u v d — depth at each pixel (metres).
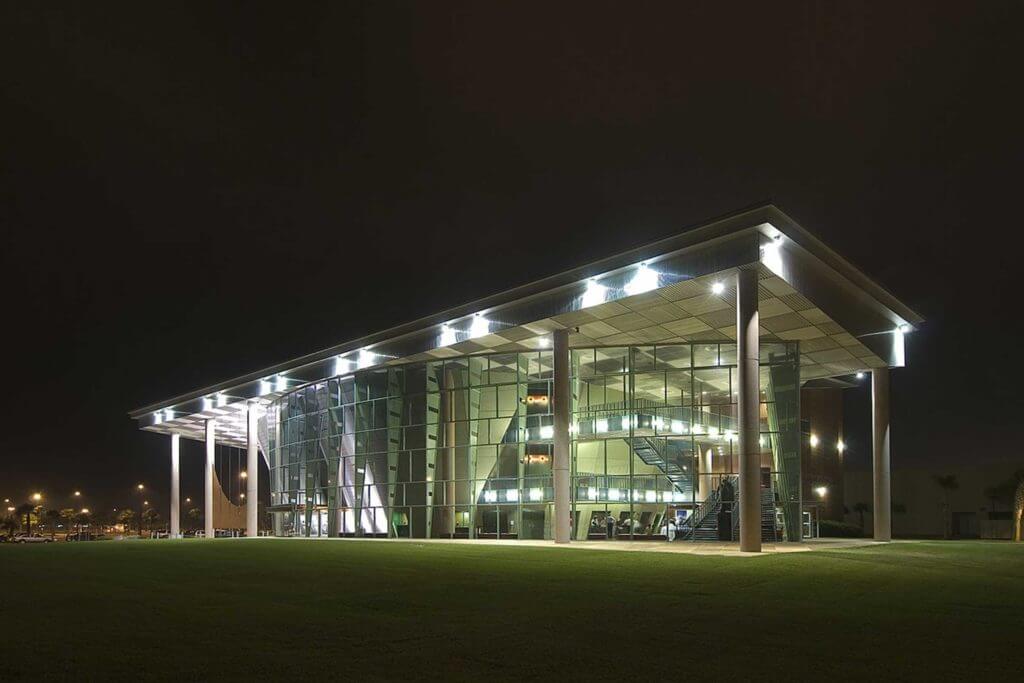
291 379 52.53
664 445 38.00
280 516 58.59
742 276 28.05
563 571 21.27
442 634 11.91
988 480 65.19
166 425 69.44
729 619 13.27
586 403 40.09
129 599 16.14
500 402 42.28
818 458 63.19
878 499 40.56
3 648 10.93
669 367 38.84
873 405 41.56
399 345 43.78
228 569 22.83
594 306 32.78
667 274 29.97
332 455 50.31
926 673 9.35
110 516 160.12
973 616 13.59
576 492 39.44
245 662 10.01
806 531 44.56
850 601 15.48
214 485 65.12
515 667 9.71
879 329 38.59
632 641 11.35
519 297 35.34
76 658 10.26
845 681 8.98
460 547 32.44
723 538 35.59
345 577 20.20
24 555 30.48
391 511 45.41
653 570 21.31
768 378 37.12
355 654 10.48
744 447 27.44
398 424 45.97
